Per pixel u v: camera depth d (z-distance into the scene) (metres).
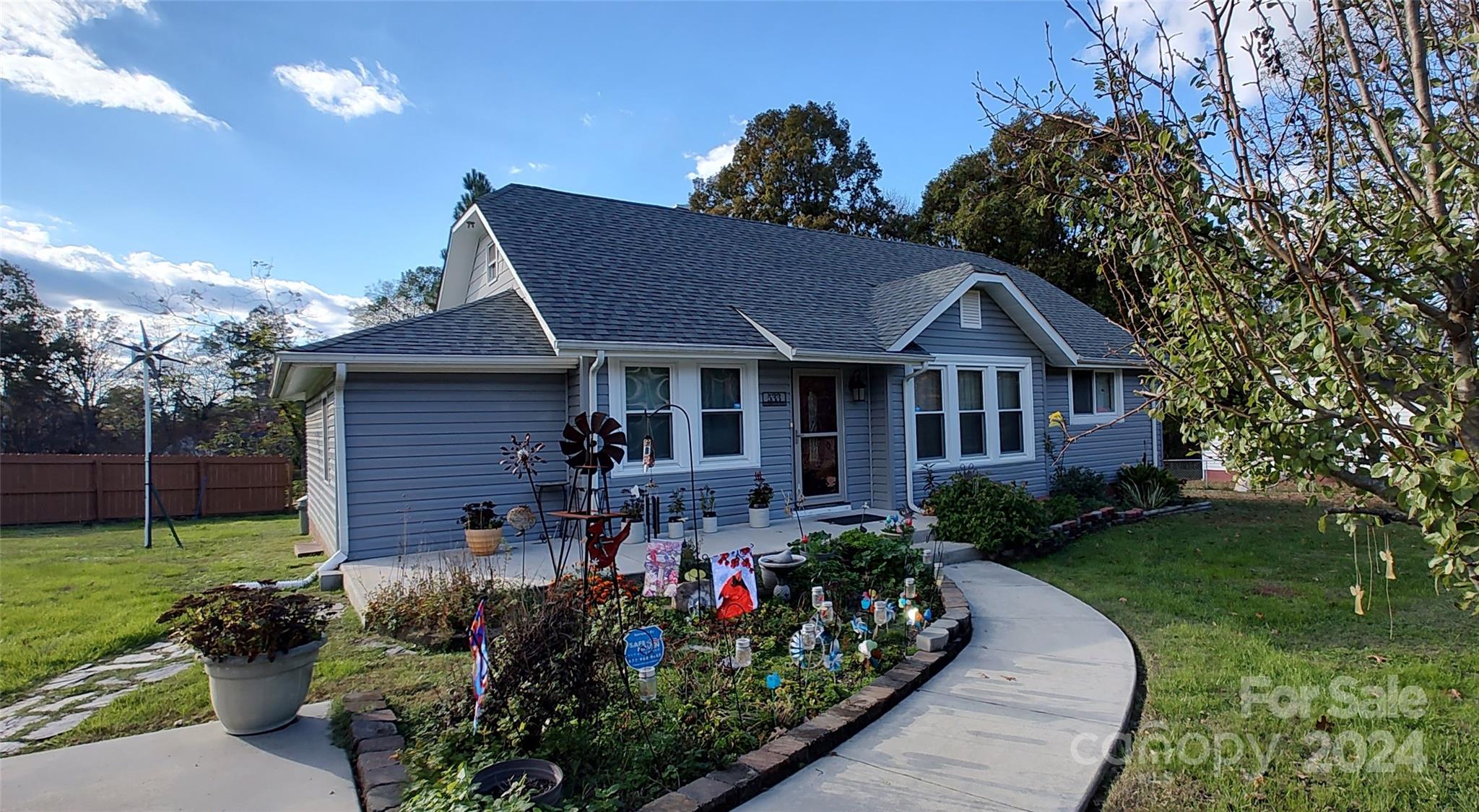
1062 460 13.56
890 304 12.37
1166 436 20.91
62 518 16.72
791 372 11.16
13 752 3.92
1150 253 3.12
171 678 5.11
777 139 32.00
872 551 7.07
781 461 10.93
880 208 33.66
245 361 27.14
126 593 7.97
